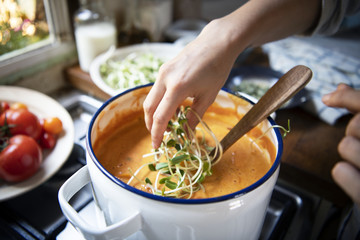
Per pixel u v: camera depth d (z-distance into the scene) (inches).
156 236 11.6
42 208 17.8
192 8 38.0
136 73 26.9
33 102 23.7
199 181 14.0
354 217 17.1
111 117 16.2
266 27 16.4
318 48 33.1
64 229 16.4
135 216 10.9
